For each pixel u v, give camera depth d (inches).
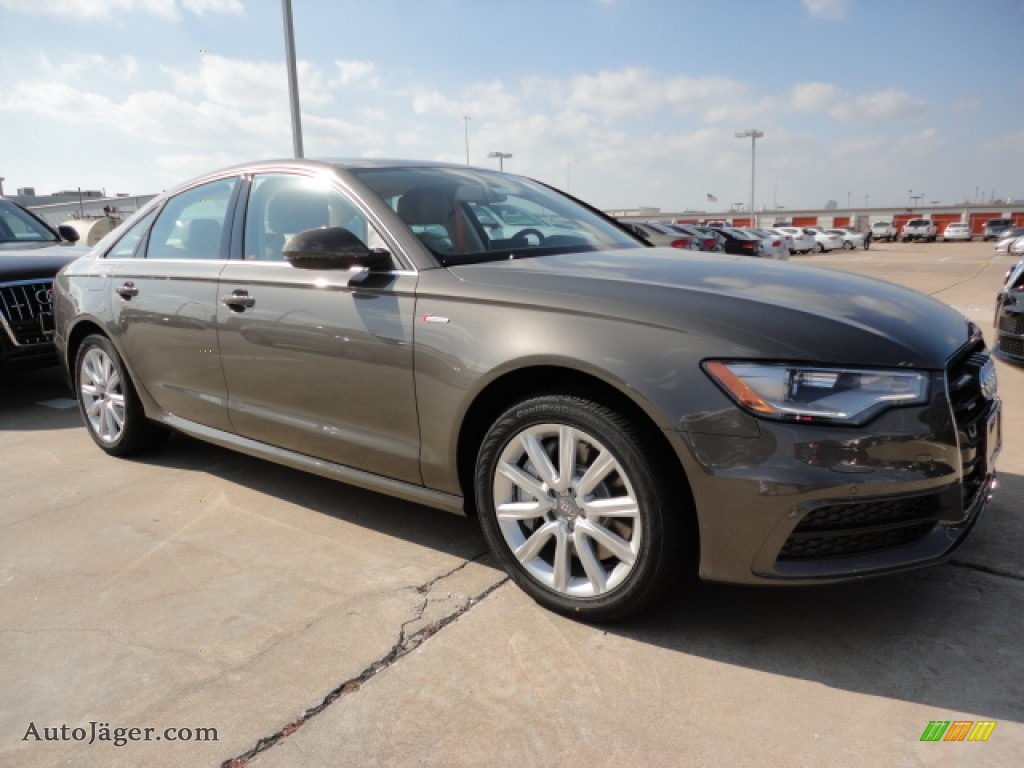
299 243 106.5
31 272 214.2
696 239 579.2
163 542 122.1
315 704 81.3
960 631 91.3
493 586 105.3
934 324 91.7
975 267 902.4
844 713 77.9
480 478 100.9
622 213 3609.7
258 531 125.5
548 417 92.9
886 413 79.7
